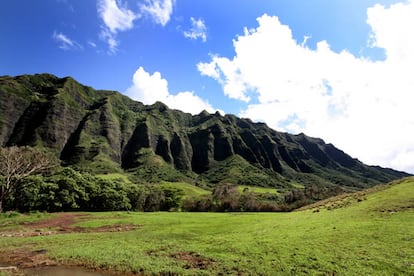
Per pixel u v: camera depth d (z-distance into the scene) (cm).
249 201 12325
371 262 2347
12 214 6850
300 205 12288
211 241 3534
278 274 2283
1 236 4366
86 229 5156
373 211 3991
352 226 3391
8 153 8394
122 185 11875
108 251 3180
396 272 2153
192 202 12412
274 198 16288
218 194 13925
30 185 8944
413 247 2533
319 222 3947
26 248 3462
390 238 2817
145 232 4572
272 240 3234
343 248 2717
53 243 3734
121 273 2536
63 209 9506
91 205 10300
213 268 2509
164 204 12531
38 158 9131
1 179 8469
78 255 3041
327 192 14800
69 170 10725
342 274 2191
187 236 4066
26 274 2495
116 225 5531
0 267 2677
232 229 4419
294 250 2792
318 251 2697
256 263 2542
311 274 2238
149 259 2838
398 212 3725
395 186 5331
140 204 11738
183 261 2744
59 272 2562
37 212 8225
